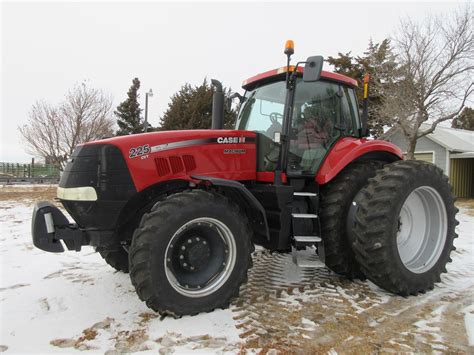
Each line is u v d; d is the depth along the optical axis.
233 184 3.27
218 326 2.87
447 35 13.98
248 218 3.75
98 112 17.83
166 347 2.57
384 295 3.56
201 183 3.49
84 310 3.17
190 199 3.04
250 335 2.73
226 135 3.69
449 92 14.01
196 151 3.50
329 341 2.66
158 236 2.88
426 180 3.71
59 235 3.06
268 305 3.29
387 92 14.84
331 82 4.25
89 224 3.15
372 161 4.26
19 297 3.47
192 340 2.66
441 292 3.68
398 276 3.44
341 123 4.27
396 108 14.08
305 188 4.03
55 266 4.46
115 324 2.91
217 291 3.13
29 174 28.16
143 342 2.63
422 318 3.05
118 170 3.14
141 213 3.48
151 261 2.85
